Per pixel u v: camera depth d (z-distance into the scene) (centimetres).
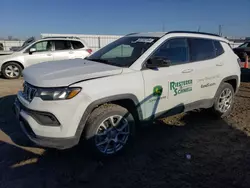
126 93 324
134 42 398
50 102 286
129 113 339
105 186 282
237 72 498
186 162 336
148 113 357
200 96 431
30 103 300
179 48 400
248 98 686
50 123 293
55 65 355
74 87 290
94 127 310
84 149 348
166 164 330
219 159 346
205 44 443
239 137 418
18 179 288
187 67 397
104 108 319
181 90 392
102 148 326
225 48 480
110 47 429
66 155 343
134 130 351
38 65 370
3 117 490
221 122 486
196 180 297
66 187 278
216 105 475
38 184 281
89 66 340
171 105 385
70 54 1054
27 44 1083
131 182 290
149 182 291
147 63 354
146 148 372
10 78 1022
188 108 416
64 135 293
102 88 305
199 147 380
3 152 347
